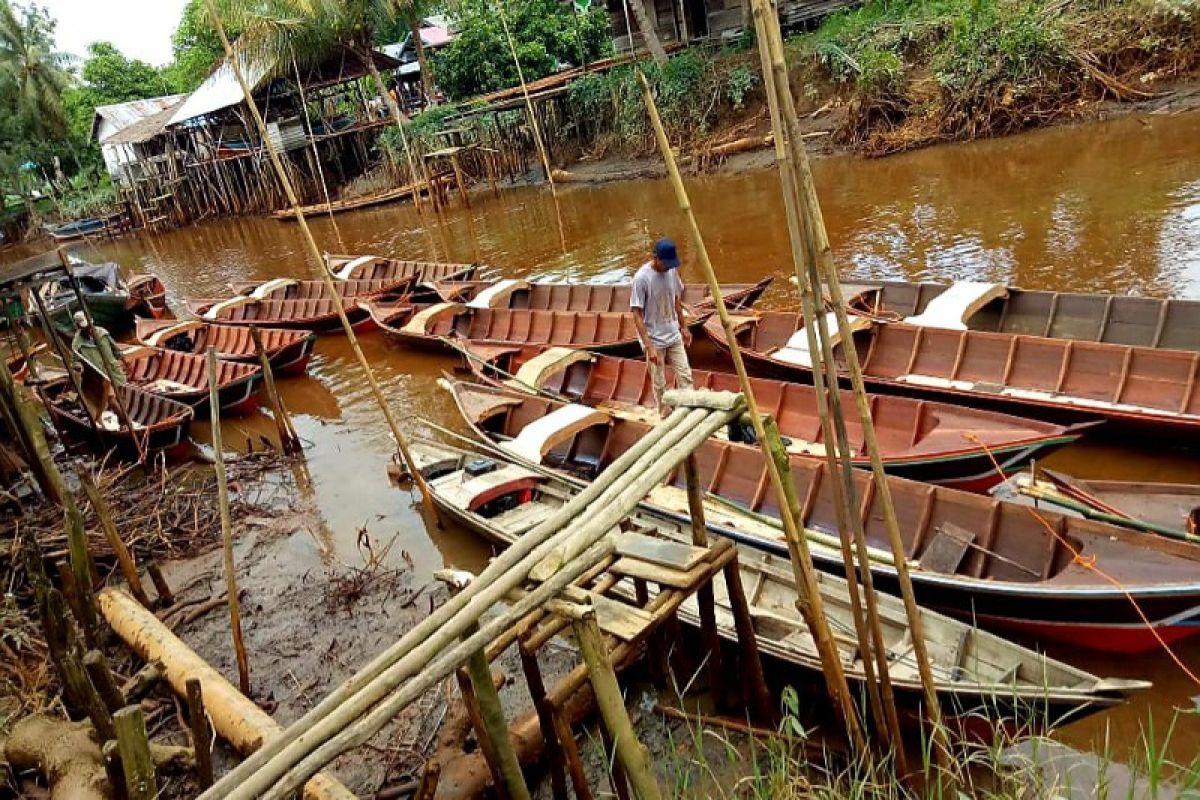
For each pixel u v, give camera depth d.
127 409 13.24
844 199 19.31
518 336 14.26
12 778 5.61
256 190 40.25
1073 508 6.32
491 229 25.05
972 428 7.82
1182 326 9.05
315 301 17.69
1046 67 20.41
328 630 7.61
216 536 9.58
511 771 4.29
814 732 5.59
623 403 10.97
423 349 15.12
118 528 9.52
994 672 5.30
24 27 44.75
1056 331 10.12
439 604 7.70
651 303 8.99
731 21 27.84
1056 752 5.16
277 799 3.34
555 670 6.55
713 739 5.57
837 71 24.08
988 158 19.52
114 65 59.00
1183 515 6.07
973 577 6.19
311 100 38.00
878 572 6.43
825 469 7.54
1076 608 5.50
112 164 53.69
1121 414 7.98
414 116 34.97
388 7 30.56
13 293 12.29
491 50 33.56
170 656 6.74
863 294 11.77
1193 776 3.94
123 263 35.19
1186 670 5.29
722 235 18.53
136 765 3.99
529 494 8.93
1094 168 16.91
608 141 29.52
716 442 8.43
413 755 5.80
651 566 4.63
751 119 25.86
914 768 5.13
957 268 13.68
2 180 47.03
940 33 22.59
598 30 36.44
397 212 31.94
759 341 11.73
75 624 7.57
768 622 6.12
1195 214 13.41
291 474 11.12
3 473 10.92
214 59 48.03
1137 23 19.89
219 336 16.58
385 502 9.95
